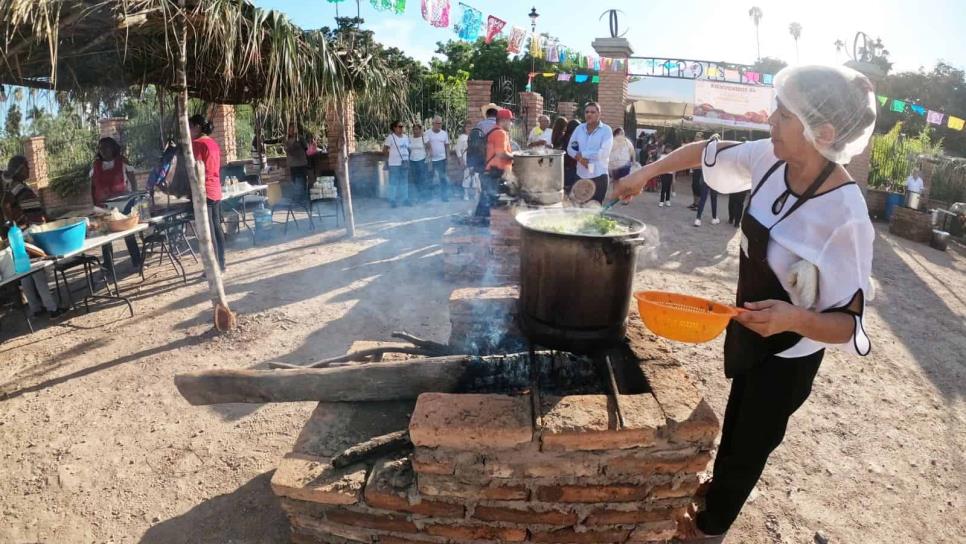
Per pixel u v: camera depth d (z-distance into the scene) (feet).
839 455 11.19
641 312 6.62
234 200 31.19
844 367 15.35
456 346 10.24
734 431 7.56
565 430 6.75
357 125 48.26
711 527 8.21
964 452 11.48
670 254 27.45
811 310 6.20
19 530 8.86
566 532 7.41
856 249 5.93
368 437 8.51
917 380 14.80
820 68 5.75
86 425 11.69
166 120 26.81
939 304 22.16
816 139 5.76
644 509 7.34
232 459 10.55
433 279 21.66
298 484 7.42
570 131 27.30
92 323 17.46
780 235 6.44
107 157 24.17
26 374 13.97
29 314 18.42
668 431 6.87
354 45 21.99
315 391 8.61
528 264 8.07
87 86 17.21
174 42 16.29
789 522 9.24
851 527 9.21
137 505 9.39
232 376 8.63
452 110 60.29
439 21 22.11
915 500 9.94
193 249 27.25
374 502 7.34
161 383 13.46
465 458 6.97
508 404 7.30
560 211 9.21
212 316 17.80
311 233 30.60
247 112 49.32
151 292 20.54
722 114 58.08
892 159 50.67
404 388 8.57
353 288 20.58
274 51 15.49
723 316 6.10
